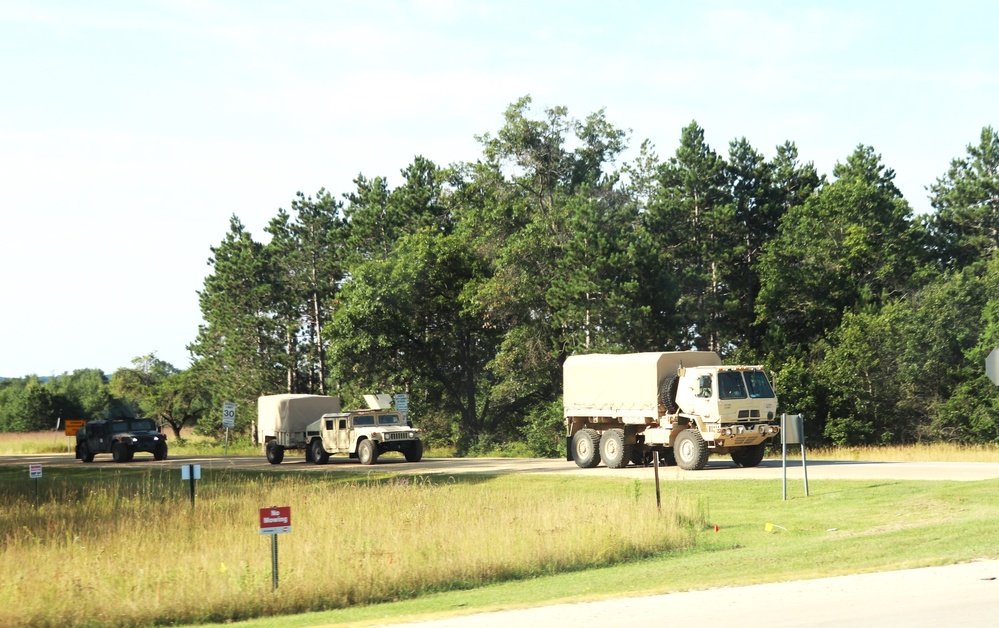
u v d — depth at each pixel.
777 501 23.95
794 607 10.80
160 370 106.19
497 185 62.88
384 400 43.53
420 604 13.40
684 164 60.62
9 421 120.81
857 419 51.69
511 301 55.84
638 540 17.92
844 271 57.06
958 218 64.25
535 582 15.13
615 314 52.41
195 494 28.08
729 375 30.55
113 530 20.27
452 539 17.44
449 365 64.94
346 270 76.81
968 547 14.83
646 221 59.78
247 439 80.50
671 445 31.48
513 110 61.97
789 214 59.97
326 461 42.69
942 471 26.95
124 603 13.36
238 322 84.25
